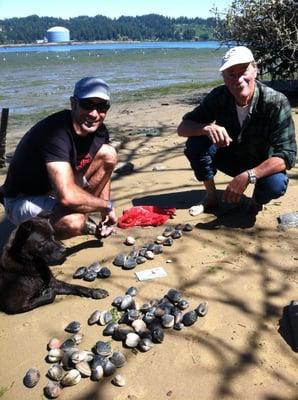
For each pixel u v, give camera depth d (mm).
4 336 1599
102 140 2066
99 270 1922
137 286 1831
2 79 10133
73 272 1948
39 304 1730
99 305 1729
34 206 1971
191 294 1767
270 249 2051
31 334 1602
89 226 2195
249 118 2145
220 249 2068
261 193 2213
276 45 5195
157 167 3154
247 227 2244
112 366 1413
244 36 5383
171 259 2006
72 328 1598
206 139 2277
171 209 2410
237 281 1838
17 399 1349
